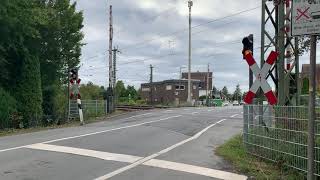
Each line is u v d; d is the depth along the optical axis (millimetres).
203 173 11039
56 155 13406
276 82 14883
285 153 11211
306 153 10078
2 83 30125
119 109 57562
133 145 15977
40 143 16234
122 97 108875
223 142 17578
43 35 36469
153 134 20188
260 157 12727
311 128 7277
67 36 38969
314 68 7227
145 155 13680
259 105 12820
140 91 137000
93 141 16875
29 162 12164
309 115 7281
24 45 31156
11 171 10898
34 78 31391
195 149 15344
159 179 10258
